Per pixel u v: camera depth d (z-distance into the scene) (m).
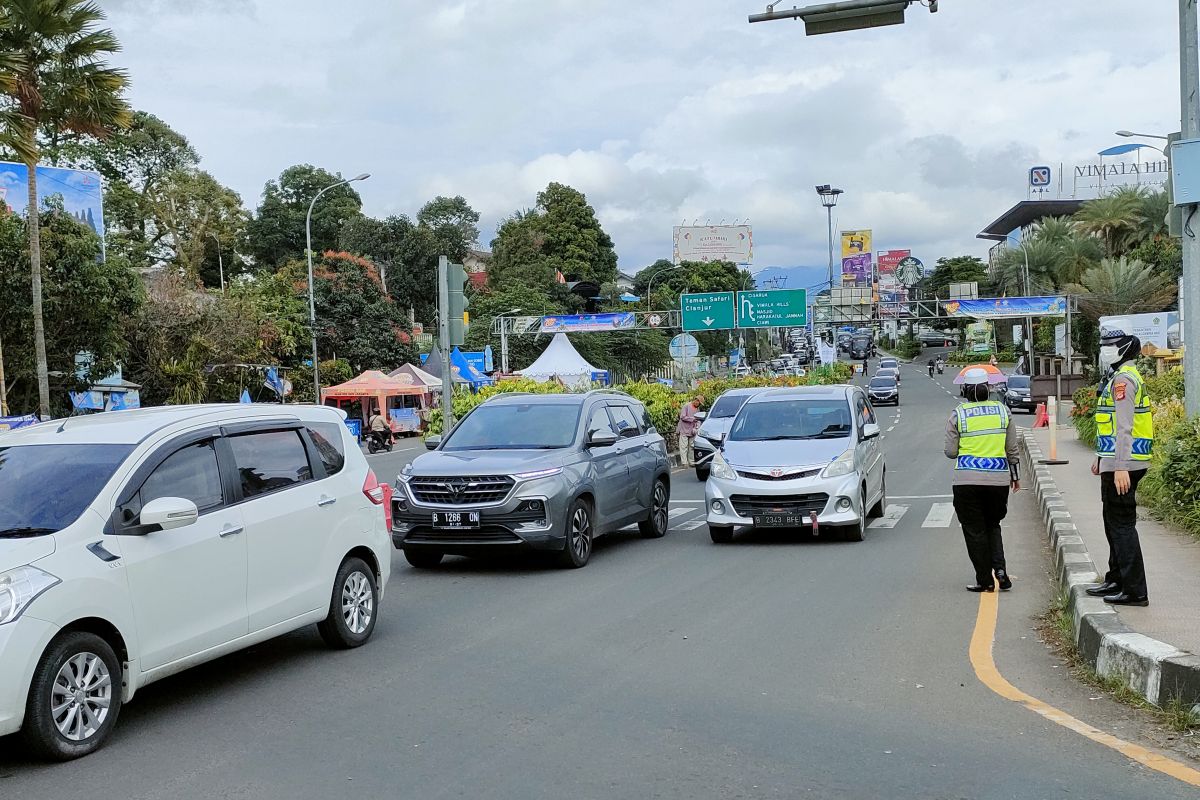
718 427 22.02
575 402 12.53
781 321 48.12
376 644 7.98
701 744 5.38
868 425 13.91
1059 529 11.25
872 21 10.91
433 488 11.00
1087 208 70.69
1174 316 34.47
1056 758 5.07
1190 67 12.32
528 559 12.12
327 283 54.66
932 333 150.12
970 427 9.48
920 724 5.66
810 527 14.15
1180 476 11.16
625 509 12.70
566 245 87.75
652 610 8.98
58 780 5.12
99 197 34.50
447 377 15.29
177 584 6.22
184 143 61.72
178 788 4.96
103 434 6.55
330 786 4.92
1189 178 12.17
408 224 69.25
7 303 26.72
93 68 22.70
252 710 6.28
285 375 45.56
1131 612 7.10
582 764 5.11
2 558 5.41
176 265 58.88
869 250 144.75
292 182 78.25
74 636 5.50
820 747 5.30
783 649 7.46
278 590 7.10
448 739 5.58
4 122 22.20
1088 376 49.44
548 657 7.39
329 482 7.81
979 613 8.60
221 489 6.80
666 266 107.88
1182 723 5.49
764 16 11.01
